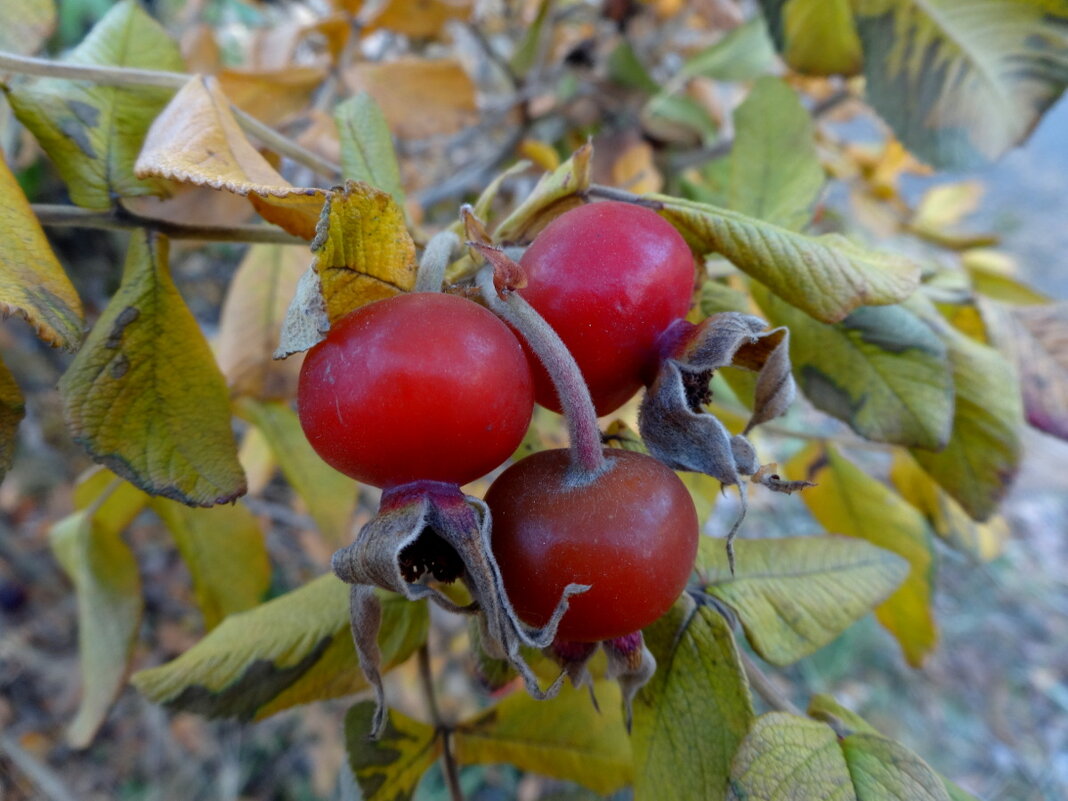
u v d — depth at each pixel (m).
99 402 0.09
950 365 0.12
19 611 0.38
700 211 0.09
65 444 0.39
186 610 0.39
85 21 0.29
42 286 0.08
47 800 0.34
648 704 0.10
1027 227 0.92
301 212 0.09
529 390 0.08
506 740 0.12
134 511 0.15
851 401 0.12
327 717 0.35
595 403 0.09
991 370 0.13
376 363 0.07
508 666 0.11
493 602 0.07
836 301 0.09
